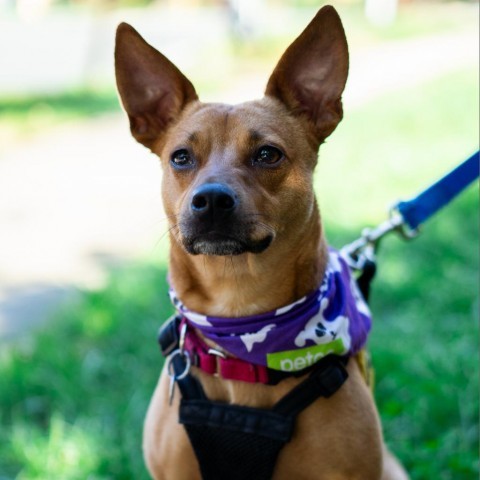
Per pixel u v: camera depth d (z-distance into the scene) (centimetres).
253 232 64
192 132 69
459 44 460
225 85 375
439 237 144
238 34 495
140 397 97
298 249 66
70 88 403
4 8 745
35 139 283
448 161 203
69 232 171
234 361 66
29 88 409
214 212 63
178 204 69
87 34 494
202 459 67
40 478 86
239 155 67
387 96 313
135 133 74
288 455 67
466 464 81
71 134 291
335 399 66
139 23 564
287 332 65
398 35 538
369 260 80
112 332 115
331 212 163
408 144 228
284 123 70
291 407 66
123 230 171
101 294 128
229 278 66
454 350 100
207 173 66
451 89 306
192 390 68
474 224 151
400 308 117
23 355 109
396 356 100
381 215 161
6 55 474
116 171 229
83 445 89
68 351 109
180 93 73
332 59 71
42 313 128
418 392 92
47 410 99
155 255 147
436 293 118
